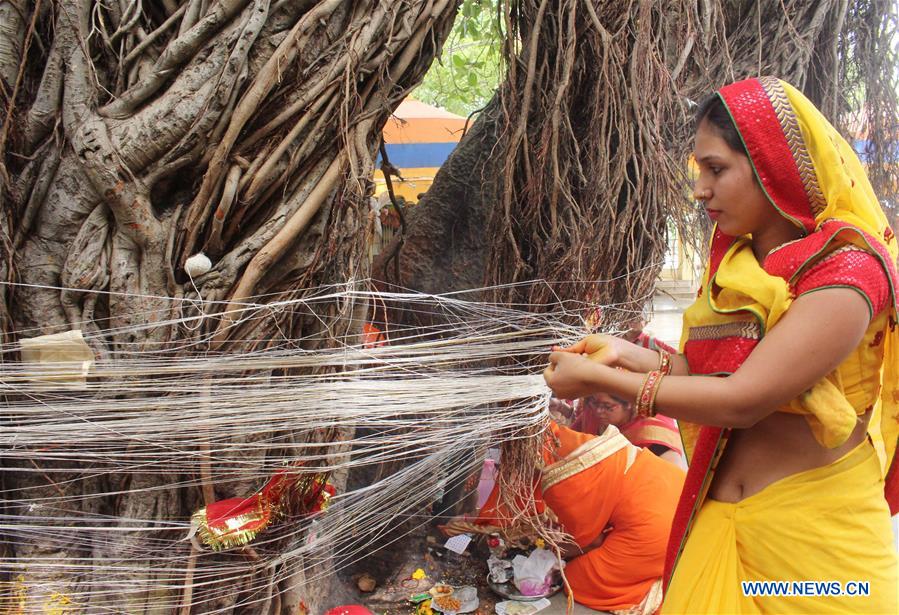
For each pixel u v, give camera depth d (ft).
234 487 5.79
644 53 6.99
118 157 5.24
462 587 8.66
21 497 5.57
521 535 8.63
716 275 4.39
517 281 7.36
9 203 5.45
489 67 14.23
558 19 7.02
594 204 7.14
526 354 6.73
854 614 4.12
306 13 5.57
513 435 6.81
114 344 5.48
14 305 5.51
